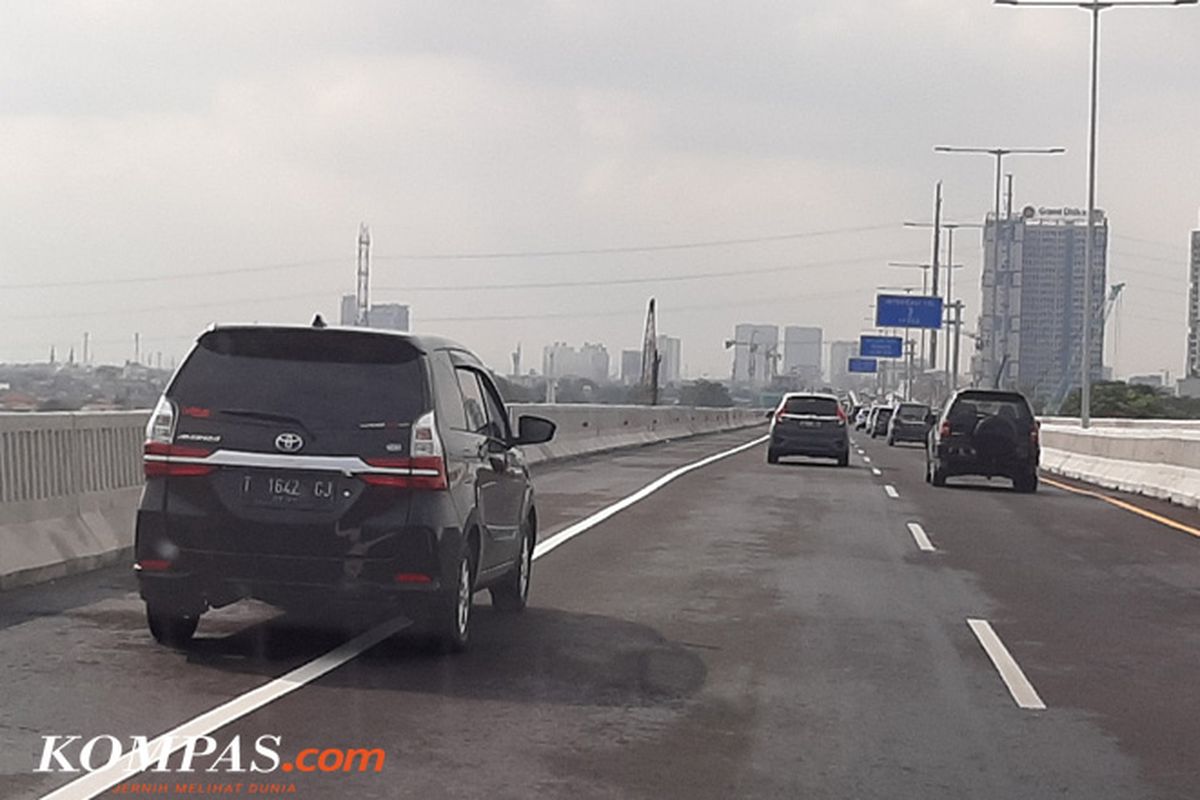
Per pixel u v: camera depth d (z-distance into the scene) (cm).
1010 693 930
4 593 1178
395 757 728
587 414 3931
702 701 877
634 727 805
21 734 751
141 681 876
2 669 900
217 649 977
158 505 934
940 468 2903
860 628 1158
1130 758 775
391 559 920
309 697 850
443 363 1000
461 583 977
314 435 927
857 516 2162
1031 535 1956
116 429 1430
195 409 939
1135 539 1938
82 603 1139
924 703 893
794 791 694
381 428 930
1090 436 3603
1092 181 4344
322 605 934
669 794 682
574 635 1082
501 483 1093
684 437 5753
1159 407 9556
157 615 971
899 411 5916
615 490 2528
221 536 923
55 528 1294
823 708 870
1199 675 1009
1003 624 1204
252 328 948
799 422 3656
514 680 913
